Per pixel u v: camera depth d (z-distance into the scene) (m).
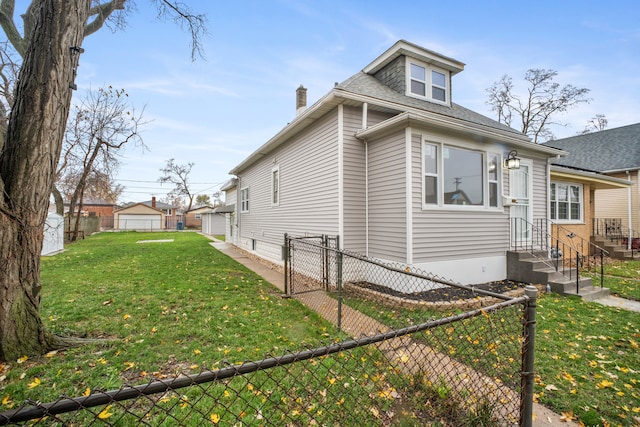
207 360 3.19
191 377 1.21
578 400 2.66
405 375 2.62
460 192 6.69
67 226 19.22
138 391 1.12
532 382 2.08
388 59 8.80
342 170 6.73
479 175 7.01
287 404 2.28
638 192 14.42
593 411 2.49
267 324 4.27
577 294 6.18
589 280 6.75
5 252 3.04
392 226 6.29
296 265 8.53
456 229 6.54
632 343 3.81
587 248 11.49
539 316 4.91
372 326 4.26
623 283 7.51
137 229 36.97
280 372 2.84
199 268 8.70
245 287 6.49
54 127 3.28
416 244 5.99
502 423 2.24
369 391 2.45
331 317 4.65
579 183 11.34
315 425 2.17
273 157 10.73
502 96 22.47
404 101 7.81
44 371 2.89
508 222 7.48
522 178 8.12
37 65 3.18
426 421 2.20
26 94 3.14
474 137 6.81
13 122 3.15
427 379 2.44
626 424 2.37
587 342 3.87
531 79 21.27
